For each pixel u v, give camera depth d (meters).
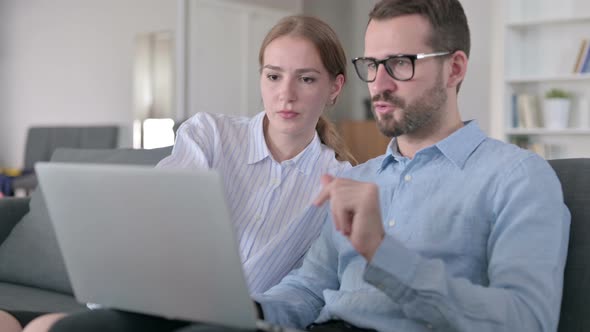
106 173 1.08
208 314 1.09
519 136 5.43
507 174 1.33
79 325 1.14
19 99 8.45
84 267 1.21
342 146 1.97
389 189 1.49
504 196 1.32
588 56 5.12
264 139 1.85
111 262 1.17
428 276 1.16
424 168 1.43
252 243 1.79
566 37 5.29
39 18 8.24
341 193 1.12
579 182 1.45
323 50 1.78
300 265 1.78
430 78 1.36
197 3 6.49
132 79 7.36
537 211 1.27
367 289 1.40
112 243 1.14
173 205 1.04
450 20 1.38
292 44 1.76
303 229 1.76
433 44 1.36
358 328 1.39
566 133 5.26
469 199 1.35
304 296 1.52
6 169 8.08
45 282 2.29
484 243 1.34
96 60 7.71
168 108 7.00
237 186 1.84
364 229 1.12
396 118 1.38
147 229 1.08
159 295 1.14
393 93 1.37
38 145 7.92
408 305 1.17
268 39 1.80
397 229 1.42
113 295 1.20
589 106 5.19
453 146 1.40
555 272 1.23
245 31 6.89
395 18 1.37
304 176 1.84
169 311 1.14
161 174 1.03
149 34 7.21
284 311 1.45
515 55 5.41
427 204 1.40
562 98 5.19
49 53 8.16
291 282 1.57
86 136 7.51
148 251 1.10
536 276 1.20
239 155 1.87
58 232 1.21
